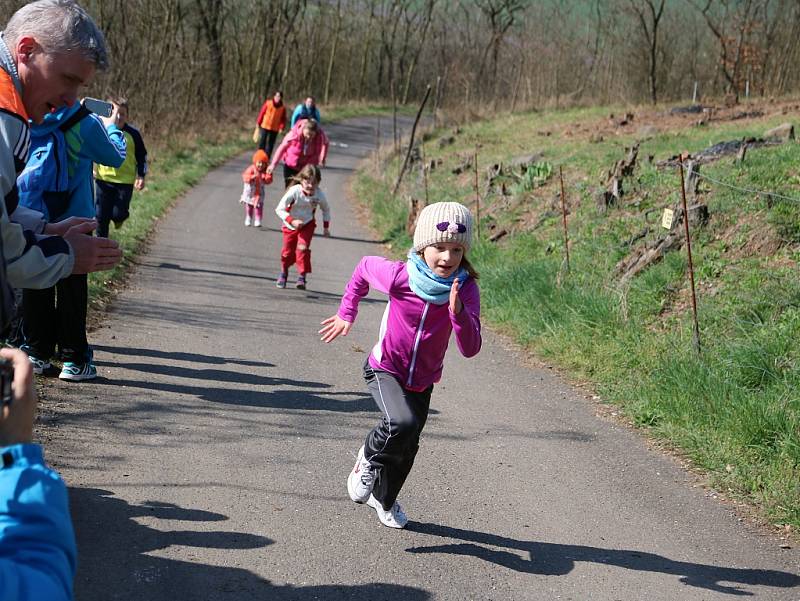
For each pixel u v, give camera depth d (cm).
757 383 691
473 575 414
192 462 505
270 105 2381
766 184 1080
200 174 2041
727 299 843
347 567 407
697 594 416
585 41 3841
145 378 645
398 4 6025
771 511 509
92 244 253
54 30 255
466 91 3400
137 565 383
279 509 459
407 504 486
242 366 710
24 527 158
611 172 1288
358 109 4922
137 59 2447
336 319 443
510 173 1602
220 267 1129
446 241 404
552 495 519
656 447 610
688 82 3347
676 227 995
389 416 420
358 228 1579
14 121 242
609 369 759
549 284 959
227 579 383
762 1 3253
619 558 445
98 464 484
